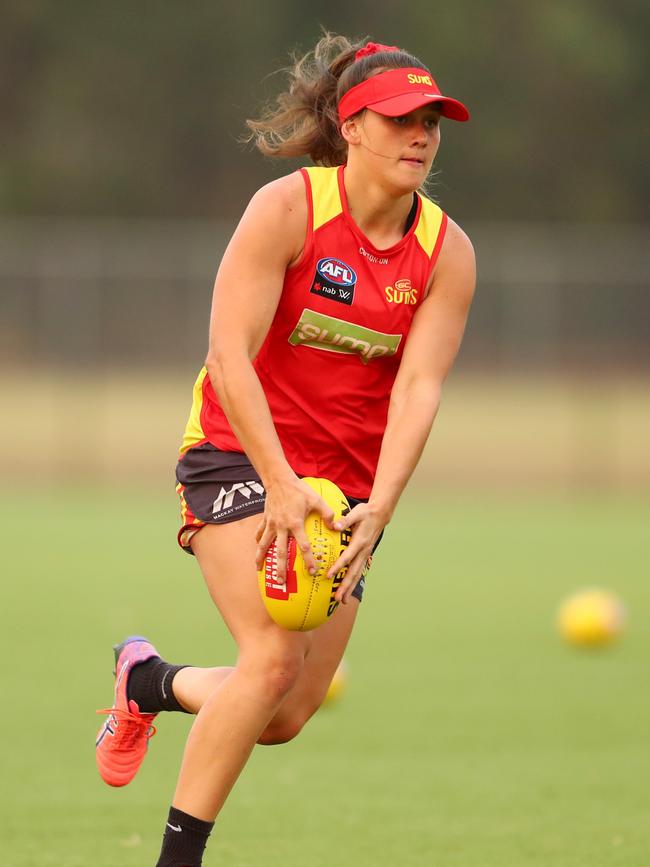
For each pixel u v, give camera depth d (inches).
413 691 1088.2
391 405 570.9
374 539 549.6
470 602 1526.8
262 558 531.5
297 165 1913.1
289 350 570.9
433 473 2842.0
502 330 3127.5
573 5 5172.2
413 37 5009.8
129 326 3176.7
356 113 553.3
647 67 5118.1
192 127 4985.2
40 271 3105.3
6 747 898.1
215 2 4995.1
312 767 855.7
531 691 1088.8
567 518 2379.4
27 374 3070.9
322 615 531.8
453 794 788.0
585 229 4992.6
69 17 5014.8
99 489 2709.2
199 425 592.1
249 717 539.8
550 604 1517.0
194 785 540.4
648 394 3137.3
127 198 4965.6
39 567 1752.0
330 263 556.7
